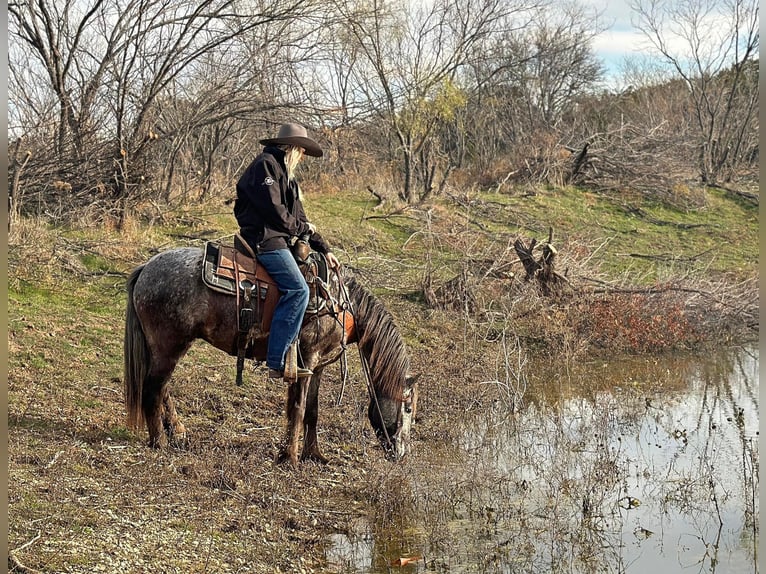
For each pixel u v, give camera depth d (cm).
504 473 725
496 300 1312
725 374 1180
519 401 974
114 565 469
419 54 1989
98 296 1061
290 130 651
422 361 1079
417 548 580
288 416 683
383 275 1393
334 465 716
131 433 691
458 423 885
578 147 2345
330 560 555
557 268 1409
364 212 1670
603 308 1333
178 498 584
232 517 578
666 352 1310
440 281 1377
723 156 2539
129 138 1377
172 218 1419
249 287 641
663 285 1412
